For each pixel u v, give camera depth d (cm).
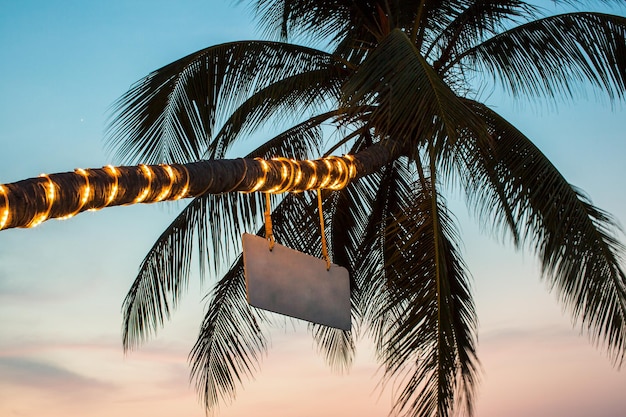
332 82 878
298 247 895
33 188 299
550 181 729
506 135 762
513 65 877
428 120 512
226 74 829
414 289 632
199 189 384
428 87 521
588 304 693
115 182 335
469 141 578
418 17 846
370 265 916
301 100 880
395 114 524
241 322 917
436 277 628
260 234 881
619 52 831
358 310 944
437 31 906
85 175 323
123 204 346
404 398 595
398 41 553
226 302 918
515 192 740
